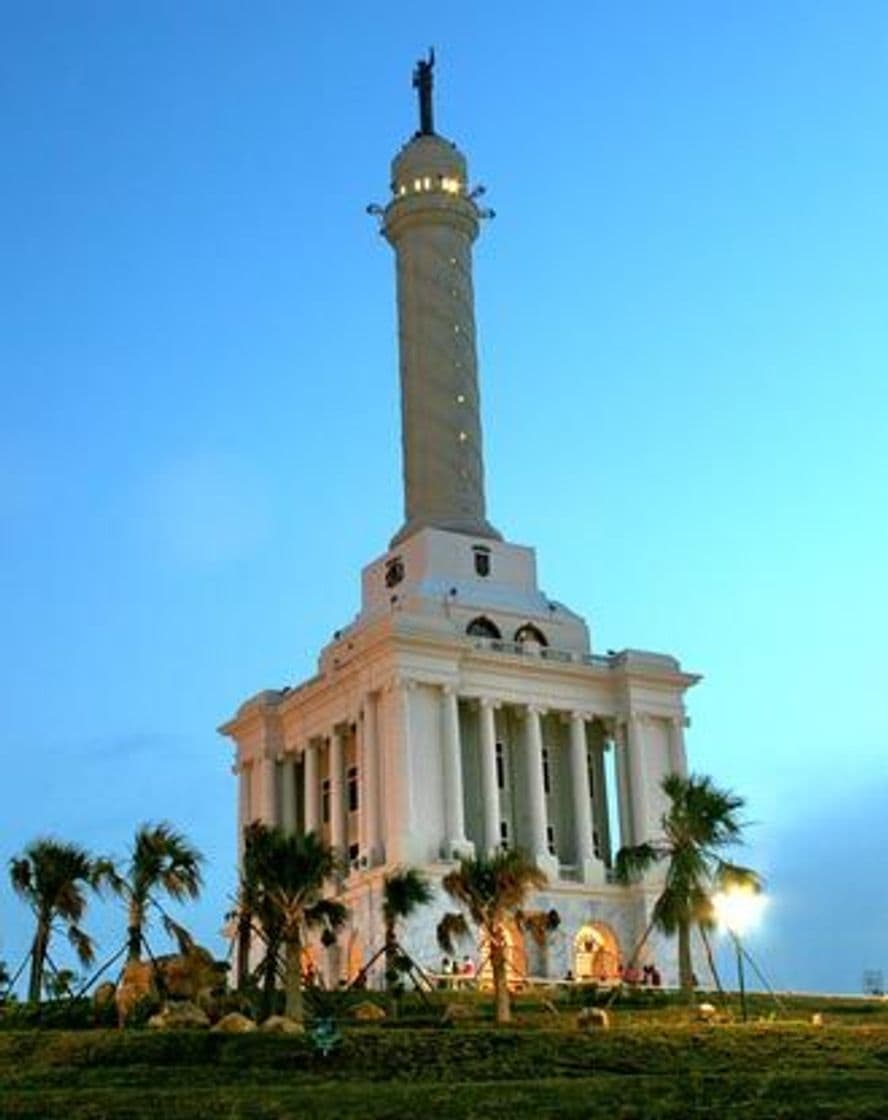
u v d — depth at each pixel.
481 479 132.25
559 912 113.69
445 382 132.62
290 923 70.44
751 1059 59.09
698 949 113.56
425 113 144.62
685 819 83.62
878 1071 56.34
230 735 135.38
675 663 127.62
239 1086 53.97
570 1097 50.38
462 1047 60.53
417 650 117.06
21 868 78.88
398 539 130.75
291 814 128.62
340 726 123.31
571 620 129.00
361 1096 50.41
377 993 84.56
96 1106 49.34
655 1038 62.88
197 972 73.44
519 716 122.44
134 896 74.31
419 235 136.38
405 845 110.75
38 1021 72.44
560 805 123.19
